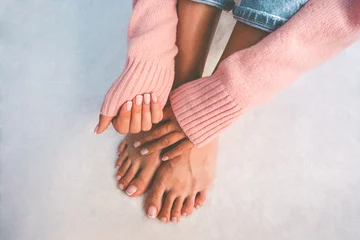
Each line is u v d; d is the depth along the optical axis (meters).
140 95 0.59
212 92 0.58
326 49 0.55
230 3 0.63
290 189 0.74
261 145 0.77
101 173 0.72
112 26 0.84
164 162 0.70
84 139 0.74
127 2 0.86
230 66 0.57
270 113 0.80
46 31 0.82
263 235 0.71
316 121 0.80
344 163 0.77
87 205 0.70
